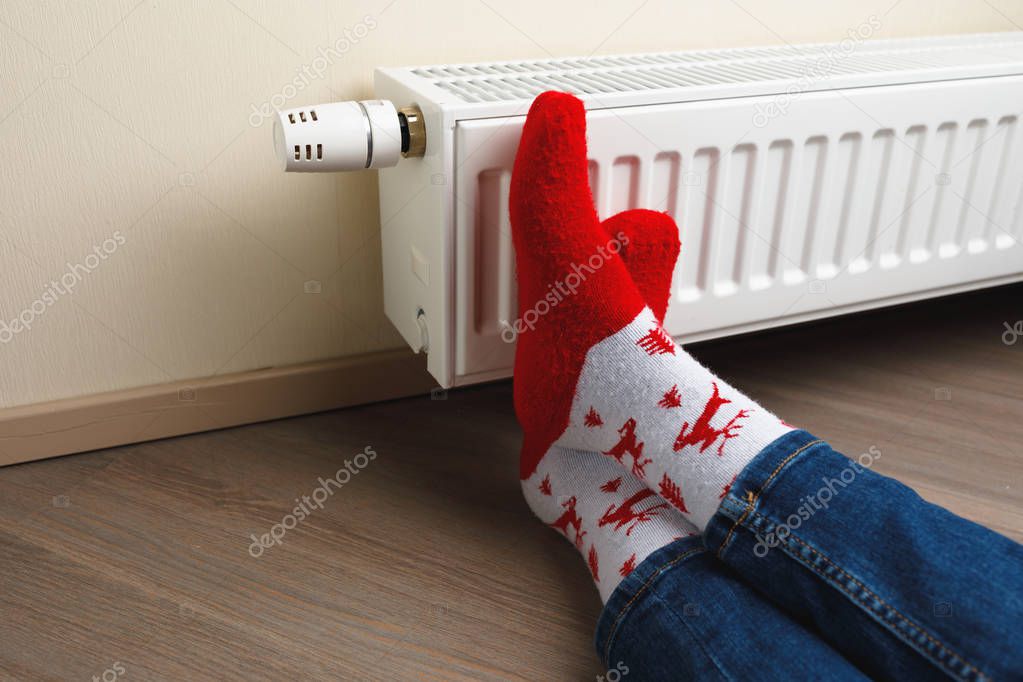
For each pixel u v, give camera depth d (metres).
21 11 0.70
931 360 1.05
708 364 1.04
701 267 0.79
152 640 0.63
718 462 0.57
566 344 0.66
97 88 0.74
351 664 0.61
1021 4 1.08
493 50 0.86
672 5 0.91
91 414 0.84
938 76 0.80
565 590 0.69
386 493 0.80
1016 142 0.87
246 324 0.88
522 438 0.90
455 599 0.68
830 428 0.91
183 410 0.88
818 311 0.87
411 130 0.68
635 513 0.64
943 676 0.46
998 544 0.49
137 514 0.77
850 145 0.80
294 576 0.70
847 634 0.50
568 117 0.63
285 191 0.84
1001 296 1.23
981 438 0.90
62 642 0.62
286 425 0.91
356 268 0.89
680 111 0.71
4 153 0.74
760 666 0.50
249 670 0.61
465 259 0.69
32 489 0.80
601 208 0.73
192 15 0.75
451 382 0.75
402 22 0.82
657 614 0.56
